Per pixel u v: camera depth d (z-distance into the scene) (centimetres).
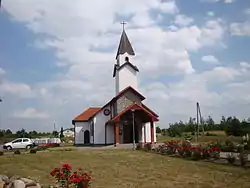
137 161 2252
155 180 1559
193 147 2458
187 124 7212
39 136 7819
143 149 3138
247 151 2372
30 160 2336
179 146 2628
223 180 1538
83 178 1177
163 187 1403
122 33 4847
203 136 5388
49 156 2559
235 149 2694
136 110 4000
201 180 1550
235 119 5181
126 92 4316
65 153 2780
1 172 1823
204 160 2242
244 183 1452
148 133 4325
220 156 2353
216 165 1992
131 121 4122
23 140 4253
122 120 4103
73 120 5012
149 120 4128
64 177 1182
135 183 1491
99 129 4525
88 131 5022
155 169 1895
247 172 1722
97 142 4500
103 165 2077
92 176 1673
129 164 2112
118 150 3138
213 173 1727
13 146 4184
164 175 1694
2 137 6600
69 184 1195
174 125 7125
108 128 4484
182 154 2473
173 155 2597
